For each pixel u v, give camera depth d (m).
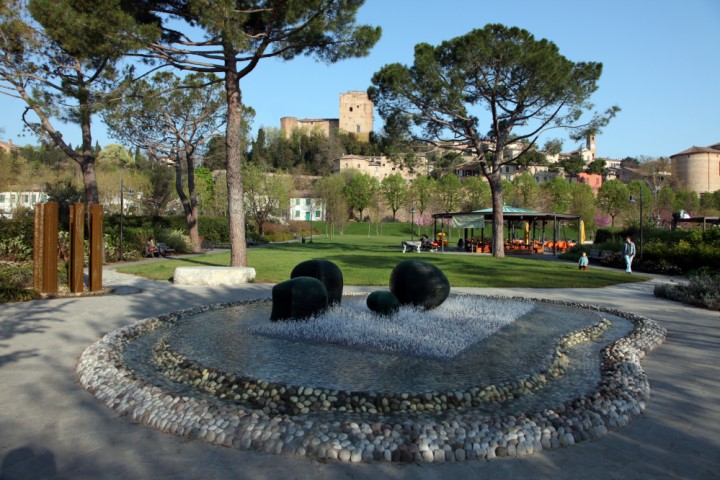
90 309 9.87
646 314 9.98
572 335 7.20
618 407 4.40
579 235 35.00
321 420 4.00
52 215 11.43
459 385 4.64
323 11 13.93
